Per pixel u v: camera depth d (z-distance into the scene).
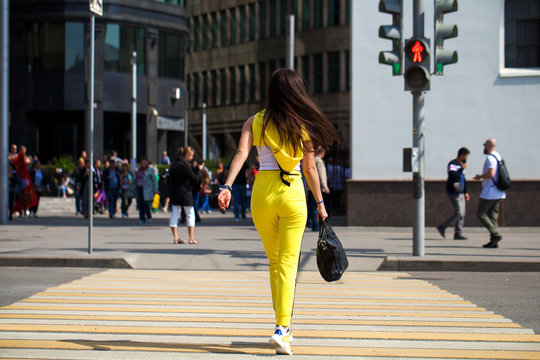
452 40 19.30
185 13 50.69
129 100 46.59
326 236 6.01
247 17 66.38
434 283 10.31
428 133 19.33
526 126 19.03
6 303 8.39
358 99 19.44
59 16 44.97
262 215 5.64
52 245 14.88
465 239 16.11
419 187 12.30
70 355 5.70
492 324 7.06
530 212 18.83
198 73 72.81
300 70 60.62
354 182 19.34
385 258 12.15
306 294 9.13
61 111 45.81
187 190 15.45
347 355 5.73
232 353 5.77
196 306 8.10
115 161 27.95
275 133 5.53
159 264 12.37
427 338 6.39
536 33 19.64
